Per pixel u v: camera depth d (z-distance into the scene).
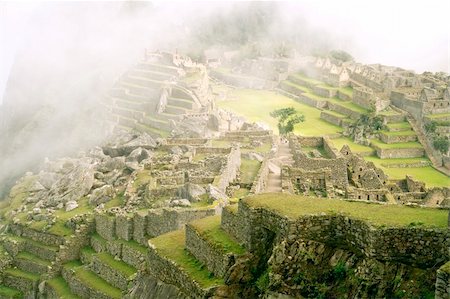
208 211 95.62
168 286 57.03
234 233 53.72
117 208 118.50
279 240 48.06
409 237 42.38
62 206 140.88
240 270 50.38
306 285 45.12
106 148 171.25
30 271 128.38
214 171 121.12
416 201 129.62
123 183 135.75
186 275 54.44
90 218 123.25
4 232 140.62
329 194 109.25
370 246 43.06
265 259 50.03
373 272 42.47
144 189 121.19
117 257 108.38
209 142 155.62
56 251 126.38
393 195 129.50
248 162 137.38
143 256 101.19
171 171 127.19
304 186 113.31
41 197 156.38
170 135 180.62
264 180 114.75
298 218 46.88
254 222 50.59
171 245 60.47
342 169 121.06
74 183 146.50
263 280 48.59
